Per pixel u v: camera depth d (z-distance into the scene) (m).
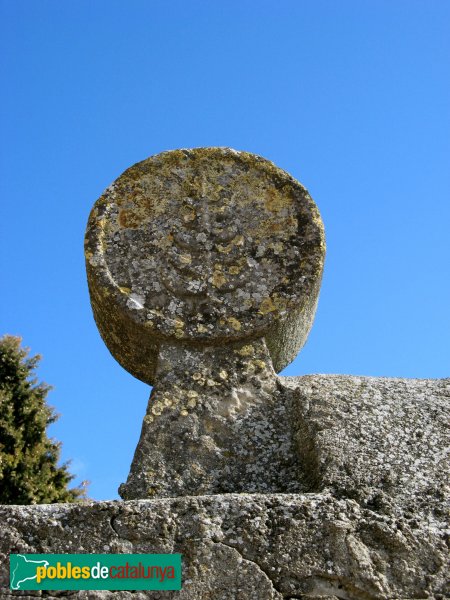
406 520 2.37
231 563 2.27
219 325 3.03
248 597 2.23
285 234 3.20
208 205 3.26
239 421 2.85
